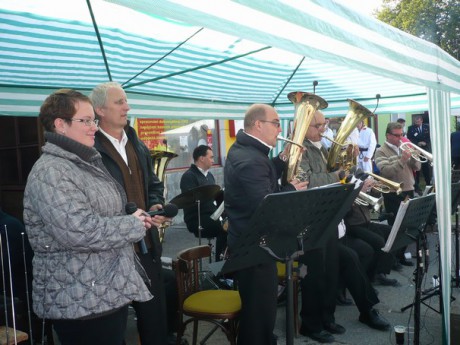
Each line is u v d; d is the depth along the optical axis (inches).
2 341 99.3
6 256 121.6
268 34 69.9
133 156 112.9
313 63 182.1
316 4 83.6
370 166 366.9
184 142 379.2
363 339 152.7
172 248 290.2
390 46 109.7
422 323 165.0
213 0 61.3
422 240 146.6
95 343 81.3
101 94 106.0
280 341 153.3
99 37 120.3
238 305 125.0
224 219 202.1
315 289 151.1
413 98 243.6
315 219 97.1
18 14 102.7
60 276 77.5
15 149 282.7
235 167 114.7
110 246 78.0
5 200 291.7
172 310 146.6
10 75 144.2
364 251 182.1
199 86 197.3
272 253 94.4
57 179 76.5
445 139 147.7
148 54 142.9
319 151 157.9
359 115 164.2
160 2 54.5
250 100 249.0
